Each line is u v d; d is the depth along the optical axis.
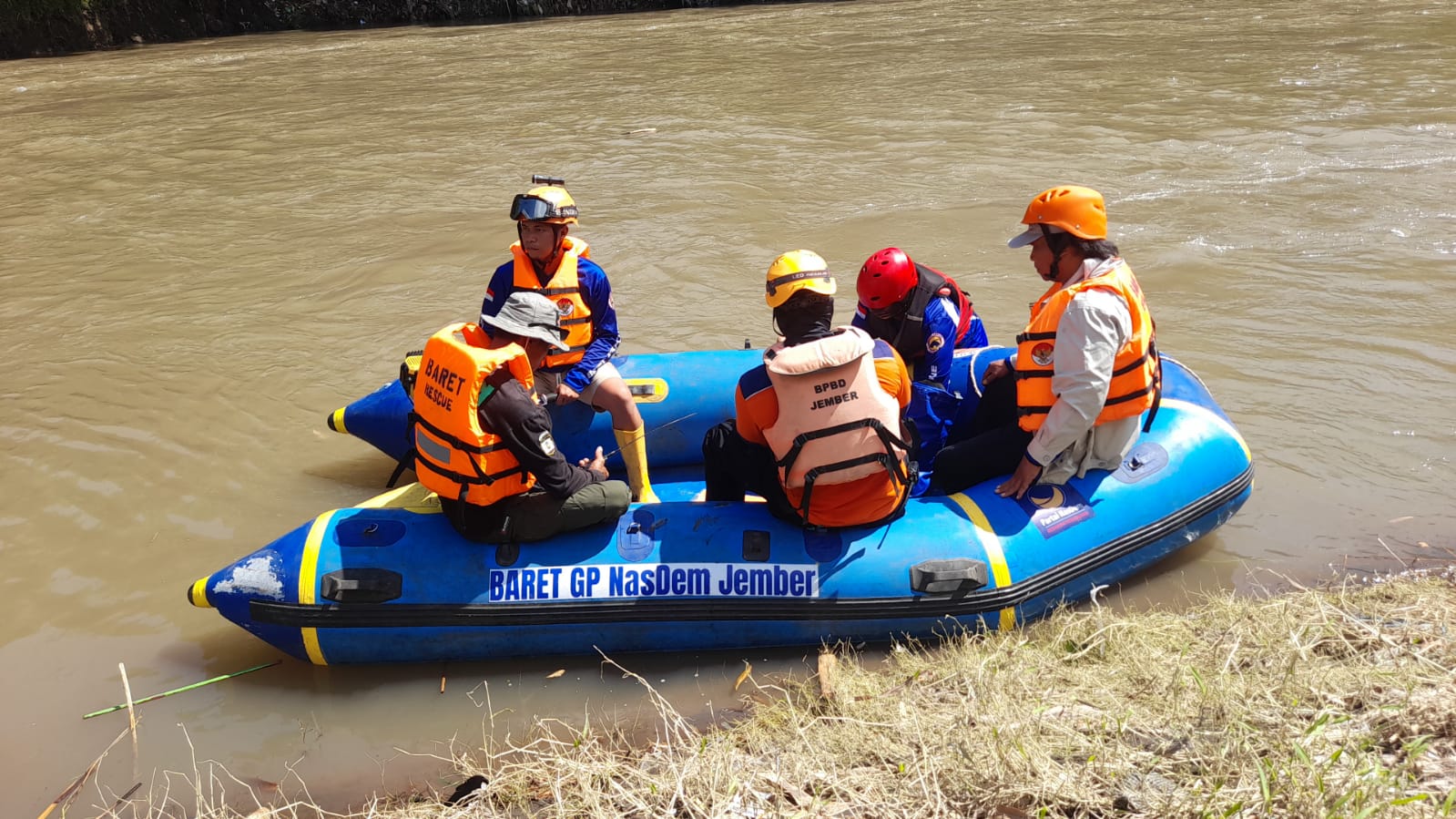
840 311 6.99
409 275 8.28
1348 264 7.29
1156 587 4.04
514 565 3.67
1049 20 23.02
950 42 20.22
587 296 4.41
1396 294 6.70
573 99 16.05
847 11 28.08
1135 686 3.24
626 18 30.19
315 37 28.58
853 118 13.36
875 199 9.62
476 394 3.40
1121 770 2.81
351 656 3.74
